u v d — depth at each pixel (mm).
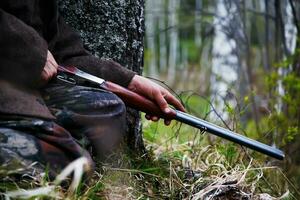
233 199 2867
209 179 3025
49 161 2609
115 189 2789
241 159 3361
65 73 2873
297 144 4188
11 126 2611
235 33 5875
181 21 7988
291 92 4664
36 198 2475
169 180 3025
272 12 6000
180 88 9117
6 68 2699
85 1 3201
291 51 5402
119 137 2891
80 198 2576
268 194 3127
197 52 10117
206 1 8305
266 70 5715
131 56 3312
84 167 2641
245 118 5566
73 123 2805
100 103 2830
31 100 2686
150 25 10203
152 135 3811
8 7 2805
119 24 3254
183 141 3793
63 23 3053
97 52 3236
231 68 7266
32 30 2721
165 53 10555
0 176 2551
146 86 2967
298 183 3824
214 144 3562
